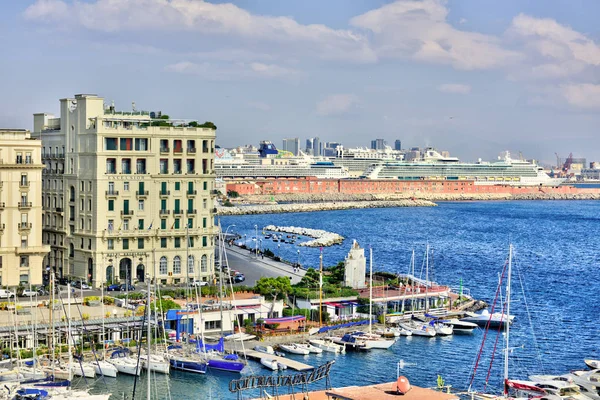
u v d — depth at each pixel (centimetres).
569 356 17138
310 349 16788
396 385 10206
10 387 12962
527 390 13325
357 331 18100
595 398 13275
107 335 16362
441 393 9894
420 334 18650
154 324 16788
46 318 16675
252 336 17400
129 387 14088
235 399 13462
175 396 13675
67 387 13150
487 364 16325
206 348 16012
